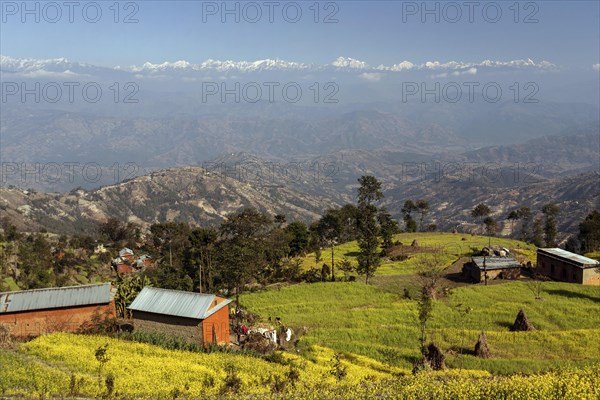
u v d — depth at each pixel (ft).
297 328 208.03
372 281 295.07
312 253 427.74
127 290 219.00
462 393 108.47
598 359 166.61
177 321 179.73
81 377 134.00
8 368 136.26
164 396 124.16
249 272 282.15
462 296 253.24
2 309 188.14
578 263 280.72
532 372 155.63
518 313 205.36
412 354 174.09
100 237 618.03
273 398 116.47
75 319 194.59
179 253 405.59
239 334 196.65
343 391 122.62
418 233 508.12
